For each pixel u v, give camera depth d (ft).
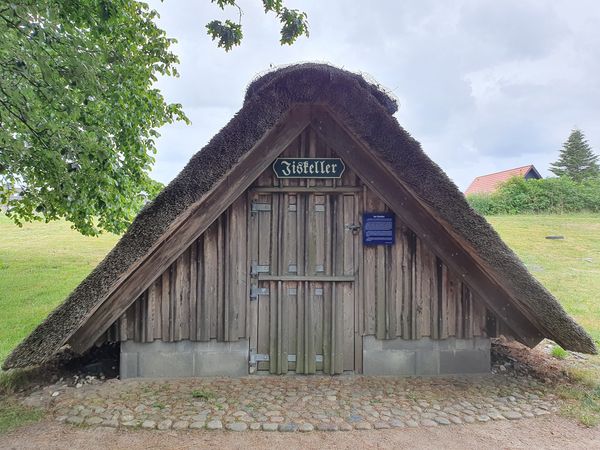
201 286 15.55
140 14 25.99
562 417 12.54
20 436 11.18
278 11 19.76
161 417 12.26
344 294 15.88
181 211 13.53
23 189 23.79
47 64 17.44
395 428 11.80
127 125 24.90
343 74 14.02
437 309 15.92
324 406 13.12
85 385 14.75
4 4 15.39
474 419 12.34
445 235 15.40
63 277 35.99
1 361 16.81
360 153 15.26
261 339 15.79
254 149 14.47
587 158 165.07
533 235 54.08
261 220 15.75
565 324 14.21
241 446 10.81
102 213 26.12
